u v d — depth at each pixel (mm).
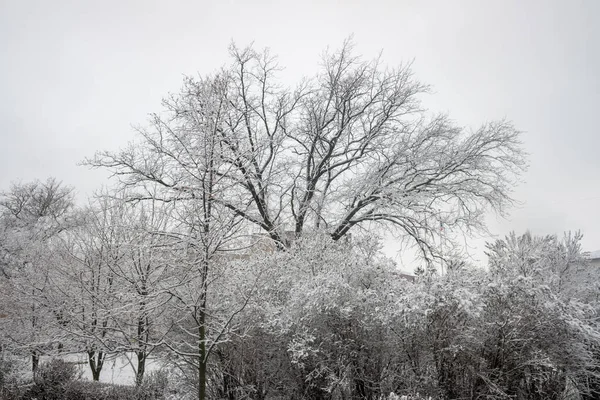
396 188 15281
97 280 10109
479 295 5934
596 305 7434
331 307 6508
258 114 15781
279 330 6906
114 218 10891
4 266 16000
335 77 16688
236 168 7984
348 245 8844
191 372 7828
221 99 7480
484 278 6398
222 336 6953
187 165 7387
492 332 6102
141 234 8586
